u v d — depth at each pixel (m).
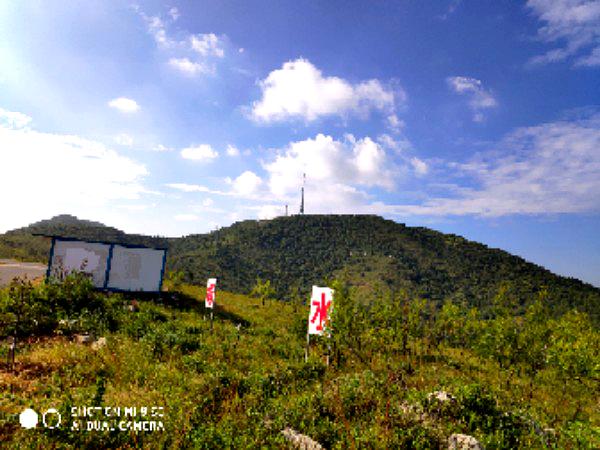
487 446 7.59
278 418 7.68
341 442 6.79
